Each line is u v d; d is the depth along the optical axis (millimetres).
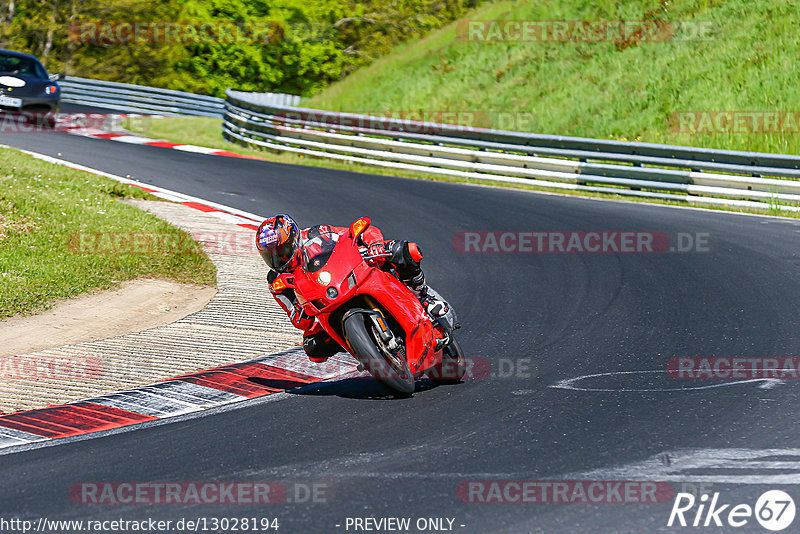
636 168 59625
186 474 18047
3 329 30141
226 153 80562
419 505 16047
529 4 106562
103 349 28281
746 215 51781
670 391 22500
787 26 80000
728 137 69875
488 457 18359
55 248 39531
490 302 33938
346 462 18359
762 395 21797
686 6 90375
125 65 136750
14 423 21812
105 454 19484
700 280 35688
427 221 50469
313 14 134250
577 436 19422
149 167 68062
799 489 16172
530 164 65250
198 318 32062
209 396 23734
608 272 37969
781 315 29844
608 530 14906
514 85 92875
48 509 16484
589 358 26047
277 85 136625
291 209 54062
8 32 134750
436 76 102250
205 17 131750
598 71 87750
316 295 21578
